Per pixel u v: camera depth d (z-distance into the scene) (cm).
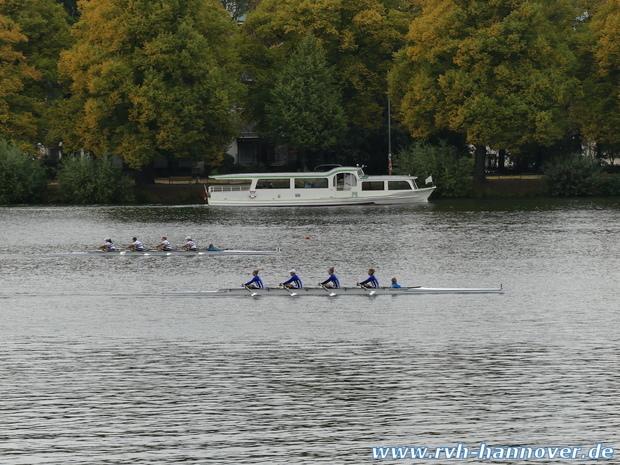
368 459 11331
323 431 12150
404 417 12588
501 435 11975
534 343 16100
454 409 12862
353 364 14950
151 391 13700
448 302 19475
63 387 13912
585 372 14375
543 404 12988
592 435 11944
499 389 13638
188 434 12056
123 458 11331
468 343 16150
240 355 15550
